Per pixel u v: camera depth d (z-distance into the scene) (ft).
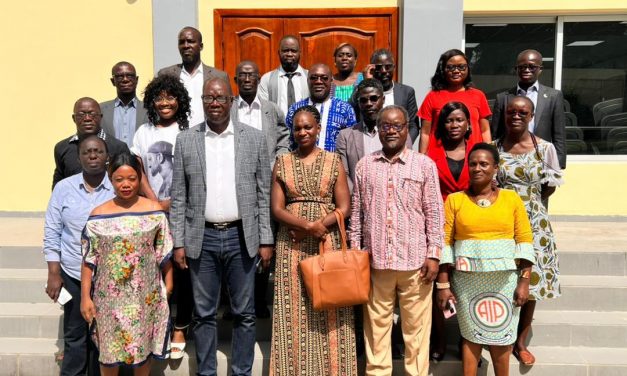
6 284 14.24
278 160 11.04
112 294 10.07
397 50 18.66
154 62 18.44
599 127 19.34
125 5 18.49
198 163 10.92
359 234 11.09
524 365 12.09
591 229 17.43
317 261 10.52
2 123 19.15
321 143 13.09
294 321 10.93
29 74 18.93
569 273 14.64
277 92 15.44
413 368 11.03
